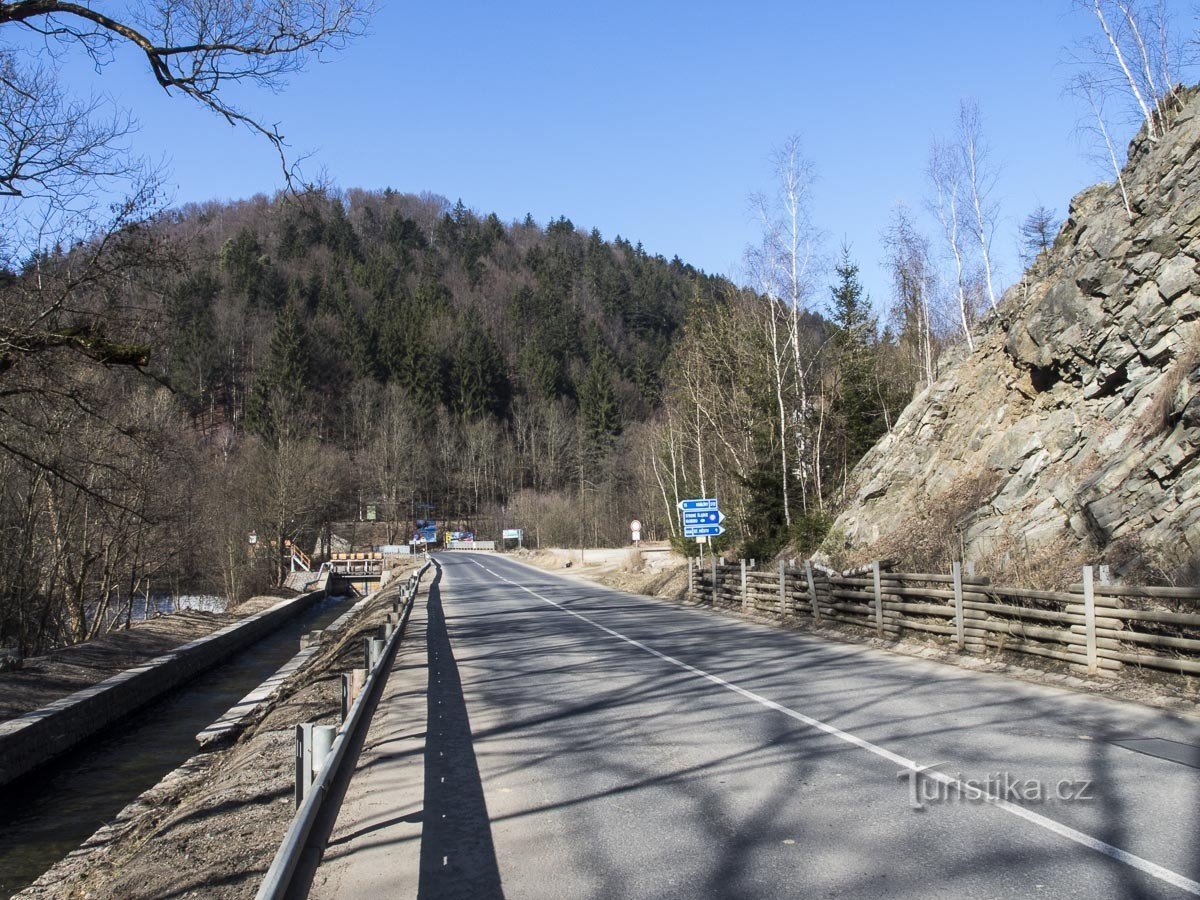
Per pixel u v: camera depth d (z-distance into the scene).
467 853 5.21
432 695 11.36
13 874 8.73
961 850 4.85
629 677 12.23
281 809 6.96
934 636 13.82
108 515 27.47
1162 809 5.42
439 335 120.38
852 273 39.25
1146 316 16.50
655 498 74.75
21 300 13.46
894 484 24.83
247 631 30.66
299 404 80.50
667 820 5.69
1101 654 10.15
